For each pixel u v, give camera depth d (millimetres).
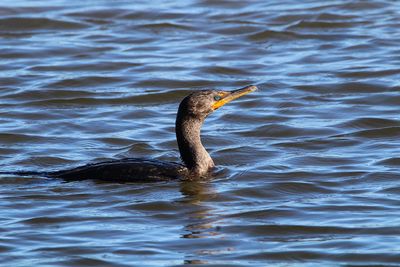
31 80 22625
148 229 13656
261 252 12875
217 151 17359
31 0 28750
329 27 26484
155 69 23453
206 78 22766
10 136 18406
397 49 24500
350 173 15953
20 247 13023
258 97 21234
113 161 15766
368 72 22641
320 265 12547
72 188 15102
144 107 20828
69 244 13109
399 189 15148
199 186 15266
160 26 26766
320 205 14539
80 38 25953
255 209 14359
